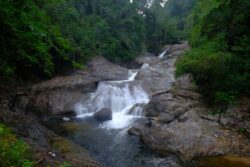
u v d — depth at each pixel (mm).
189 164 8883
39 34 6219
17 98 14719
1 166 3912
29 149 6258
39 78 18516
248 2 13016
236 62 12477
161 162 9273
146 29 42969
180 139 10305
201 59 12758
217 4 16656
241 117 11250
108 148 10703
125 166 9141
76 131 12828
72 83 17953
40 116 14695
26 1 6102
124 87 18531
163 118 12727
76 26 24672
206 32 15977
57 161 6406
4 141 4859
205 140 9992
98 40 28234
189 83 14055
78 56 22438
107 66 24016
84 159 8109
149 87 19016
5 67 6957
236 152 9359
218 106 12234
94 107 16922
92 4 33156
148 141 10961
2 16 5652
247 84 12367
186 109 12539
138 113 15258
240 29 13547
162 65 23141
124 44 31391
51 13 19359
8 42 6270
